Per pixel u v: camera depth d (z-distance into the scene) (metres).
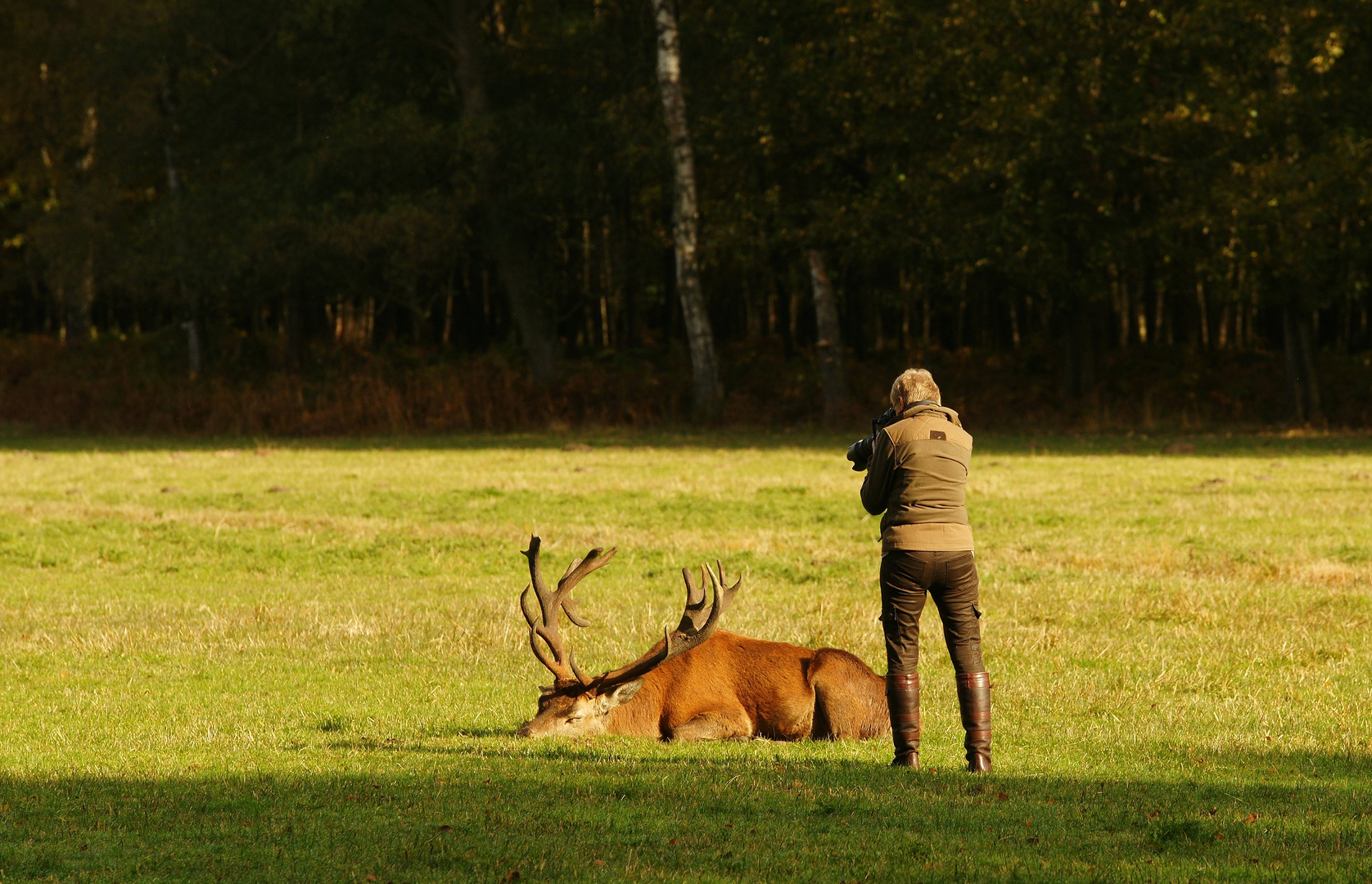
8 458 55.91
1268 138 63.53
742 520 35.03
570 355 94.12
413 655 19.59
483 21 89.00
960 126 67.38
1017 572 26.42
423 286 90.88
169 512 36.44
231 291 83.50
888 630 12.88
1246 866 9.13
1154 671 18.25
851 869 9.12
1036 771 12.74
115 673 18.45
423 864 9.31
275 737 14.51
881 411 75.62
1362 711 15.75
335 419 74.12
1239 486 40.88
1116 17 63.06
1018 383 78.62
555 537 32.09
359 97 78.19
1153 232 66.50
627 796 11.28
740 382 81.25
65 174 100.00
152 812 10.84
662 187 79.75
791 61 70.88
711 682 14.34
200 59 84.88
